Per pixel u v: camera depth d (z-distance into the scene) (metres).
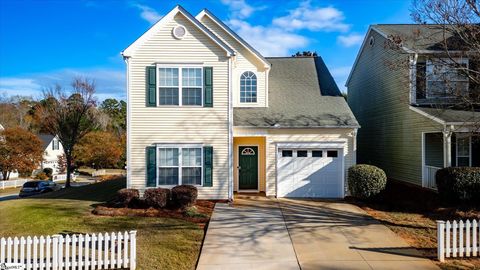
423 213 12.14
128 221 11.12
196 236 9.70
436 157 15.96
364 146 22.25
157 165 14.15
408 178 16.30
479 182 12.14
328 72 18.58
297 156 15.26
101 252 7.71
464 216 11.17
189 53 14.17
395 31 18.31
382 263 7.68
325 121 15.11
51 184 29.02
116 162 42.75
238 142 16.31
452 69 13.31
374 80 20.17
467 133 14.84
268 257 8.13
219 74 14.26
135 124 14.10
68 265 7.47
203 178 14.27
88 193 17.50
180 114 14.21
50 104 27.64
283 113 15.76
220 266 7.63
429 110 15.06
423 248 8.61
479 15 12.23
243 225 10.73
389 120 18.22
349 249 8.61
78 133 29.09
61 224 10.82
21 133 36.16
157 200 12.64
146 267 7.64
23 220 11.44
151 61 14.09
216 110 14.27
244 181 16.36
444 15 12.62
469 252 7.89
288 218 11.59
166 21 14.09
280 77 18.31
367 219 11.45
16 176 42.66
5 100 64.69
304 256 8.17
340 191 15.09
